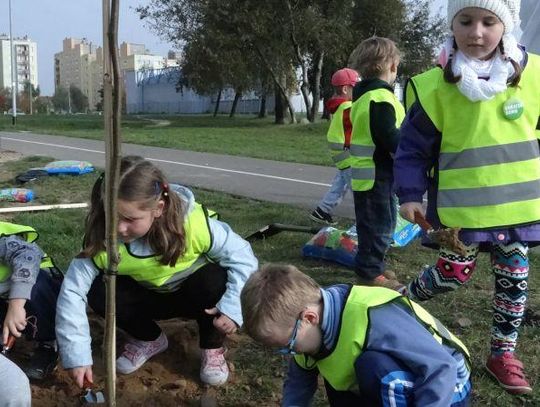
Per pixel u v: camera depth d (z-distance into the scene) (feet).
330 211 21.94
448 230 9.56
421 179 10.30
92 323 12.51
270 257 17.28
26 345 11.64
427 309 13.11
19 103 312.71
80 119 139.13
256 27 97.09
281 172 37.52
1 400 7.22
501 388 10.10
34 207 23.21
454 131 9.93
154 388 10.26
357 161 14.42
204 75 110.22
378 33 110.01
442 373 7.01
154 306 10.43
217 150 52.95
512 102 9.70
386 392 7.02
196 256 10.04
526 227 9.78
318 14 100.89
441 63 10.11
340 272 16.05
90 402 9.66
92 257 9.52
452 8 9.82
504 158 9.72
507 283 10.11
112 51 6.66
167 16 105.91
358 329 7.23
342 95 21.04
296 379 8.37
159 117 167.73
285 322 7.09
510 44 9.67
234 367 10.91
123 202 8.61
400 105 14.51
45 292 10.21
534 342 11.62
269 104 208.13
